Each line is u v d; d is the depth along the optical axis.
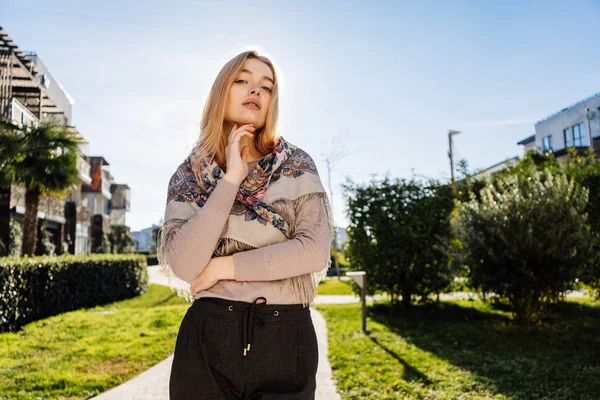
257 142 1.70
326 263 1.54
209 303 1.48
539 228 7.21
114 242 45.41
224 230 1.51
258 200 1.54
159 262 1.59
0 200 18.36
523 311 7.75
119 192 48.72
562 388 4.53
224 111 1.66
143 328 7.89
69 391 4.45
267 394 1.41
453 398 4.28
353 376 5.06
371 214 10.46
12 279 8.11
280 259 1.45
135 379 4.95
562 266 7.07
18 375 4.94
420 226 10.29
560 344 6.50
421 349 6.41
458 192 11.06
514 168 10.99
